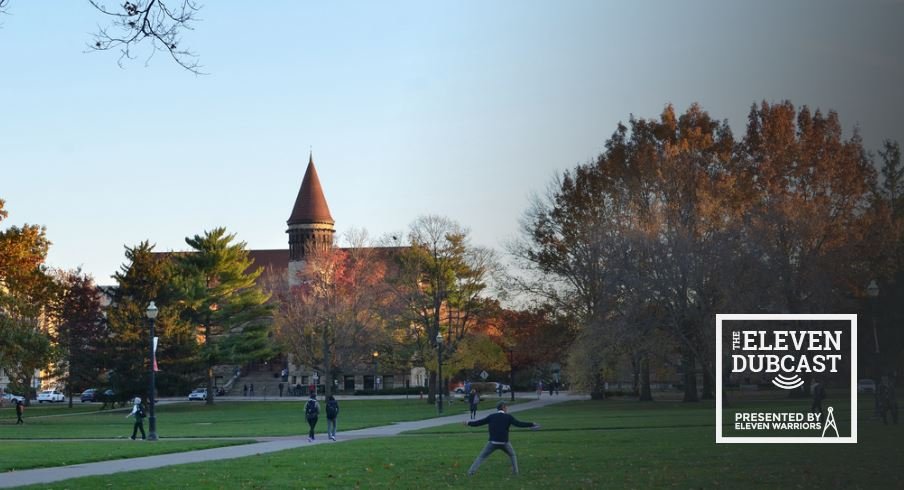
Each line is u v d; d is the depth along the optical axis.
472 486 23.12
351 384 144.25
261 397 128.50
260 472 26.69
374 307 90.69
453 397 103.62
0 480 25.53
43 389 135.75
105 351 91.56
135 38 17.61
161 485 23.55
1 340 68.75
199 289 97.75
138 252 92.88
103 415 83.12
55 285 73.88
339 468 27.78
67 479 25.28
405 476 25.56
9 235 69.56
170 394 96.50
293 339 95.56
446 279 88.44
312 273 98.81
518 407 75.88
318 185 167.12
